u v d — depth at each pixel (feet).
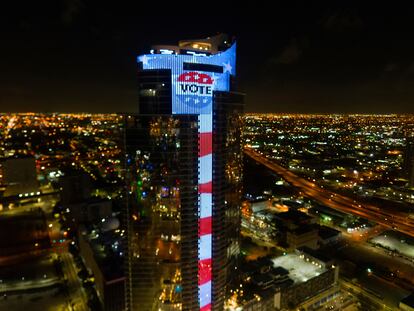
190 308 518.37
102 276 577.43
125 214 508.53
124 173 502.79
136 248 508.53
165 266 510.17
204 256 529.86
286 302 591.78
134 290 516.32
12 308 606.14
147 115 487.20
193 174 501.15
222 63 533.96
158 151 492.13
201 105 508.94
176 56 494.18
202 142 511.40
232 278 589.73
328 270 642.63
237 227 608.60
